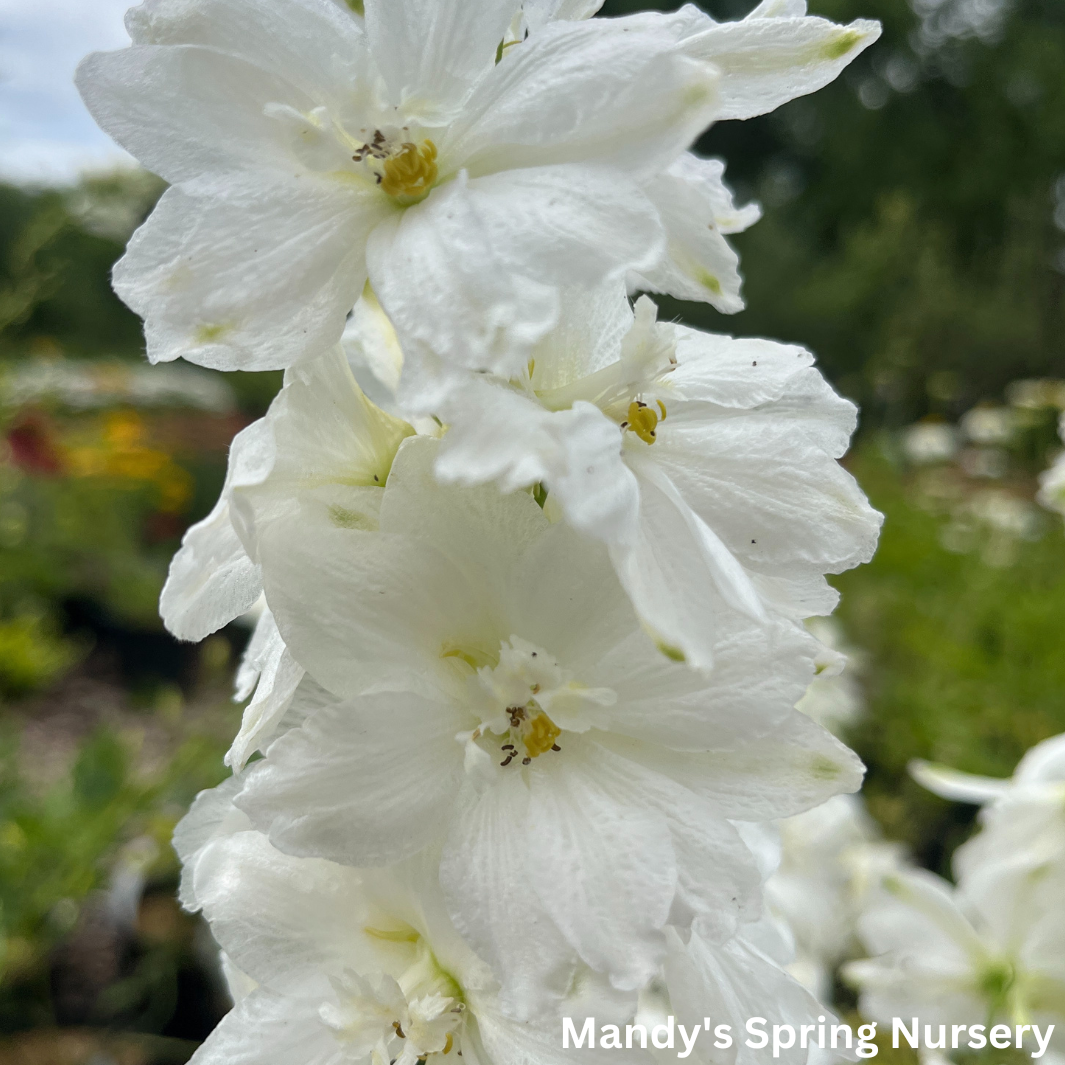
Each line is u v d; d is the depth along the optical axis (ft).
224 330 0.37
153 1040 1.26
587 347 0.41
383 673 0.38
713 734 0.38
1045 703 1.60
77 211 1.91
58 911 1.28
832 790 0.39
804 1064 0.44
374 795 0.37
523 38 0.44
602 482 0.32
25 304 1.81
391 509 0.37
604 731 0.40
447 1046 0.42
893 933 0.73
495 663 0.40
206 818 0.47
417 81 0.38
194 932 1.30
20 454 2.83
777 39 0.40
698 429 0.41
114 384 3.61
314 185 0.38
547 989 0.35
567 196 0.35
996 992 0.71
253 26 0.38
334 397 0.41
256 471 0.36
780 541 0.40
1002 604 1.91
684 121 0.35
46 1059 1.23
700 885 0.37
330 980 0.42
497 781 0.38
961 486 3.19
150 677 2.41
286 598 0.37
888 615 2.13
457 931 0.37
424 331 0.34
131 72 0.37
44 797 1.56
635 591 0.33
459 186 0.36
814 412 0.43
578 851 0.37
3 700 2.17
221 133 0.38
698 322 5.39
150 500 3.16
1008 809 0.71
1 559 2.35
